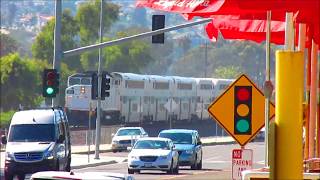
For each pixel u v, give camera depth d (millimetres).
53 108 86000
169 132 106438
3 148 135000
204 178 85125
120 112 174000
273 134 18938
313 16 27031
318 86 39844
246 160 36625
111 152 146125
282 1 23094
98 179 31500
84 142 166625
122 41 91750
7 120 186750
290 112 18891
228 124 35344
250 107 35219
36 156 81438
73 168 105250
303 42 33500
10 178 82125
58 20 94188
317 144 37406
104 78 112438
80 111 173250
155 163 92562
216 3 24844
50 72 90250
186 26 88812
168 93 196500
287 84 18969
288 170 18766
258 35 43906
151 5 27000
